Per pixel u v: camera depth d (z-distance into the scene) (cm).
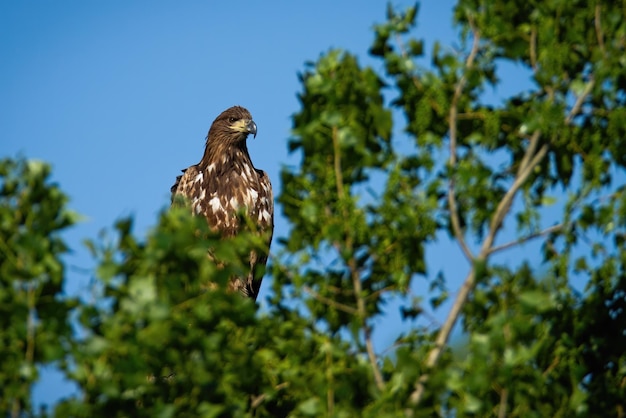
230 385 973
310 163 1016
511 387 922
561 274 1036
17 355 861
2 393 865
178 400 934
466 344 971
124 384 861
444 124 1056
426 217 1006
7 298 860
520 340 947
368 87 1015
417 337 991
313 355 981
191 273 913
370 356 966
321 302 1005
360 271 1009
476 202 1036
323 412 929
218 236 933
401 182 1023
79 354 847
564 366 1042
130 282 860
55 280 861
